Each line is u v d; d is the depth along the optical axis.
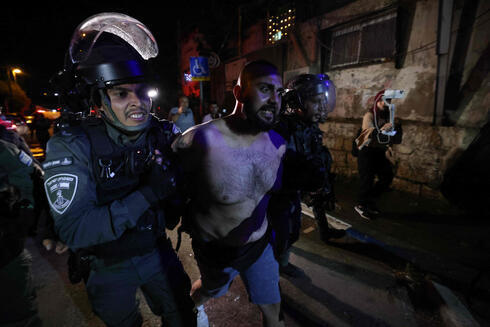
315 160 1.79
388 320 1.90
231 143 1.20
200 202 1.29
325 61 6.17
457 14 3.83
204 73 8.43
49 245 1.16
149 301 1.35
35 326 1.48
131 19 1.18
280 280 2.32
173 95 15.91
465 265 2.48
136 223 1.00
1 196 1.29
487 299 2.03
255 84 1.12
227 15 10.42
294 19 6.97
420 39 4.26
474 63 3.74
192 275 2.46
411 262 2.55
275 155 1.36
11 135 1.43
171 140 1.27
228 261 1.35
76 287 2.25
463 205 3.69
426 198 4.14
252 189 1.27
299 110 1.86
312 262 2.60
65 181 0.93
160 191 1.00
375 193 4.36
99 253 1.07
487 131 3.49
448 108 4.09
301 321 1.89
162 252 1.27
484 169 3.48
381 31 4.88
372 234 3.09
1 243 1.29
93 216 0.92
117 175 1.03
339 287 2.24
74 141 0.99
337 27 5.75
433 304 2.04
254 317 1.95
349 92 5.64
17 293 1.38
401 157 4.50
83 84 0.99
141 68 1.02
